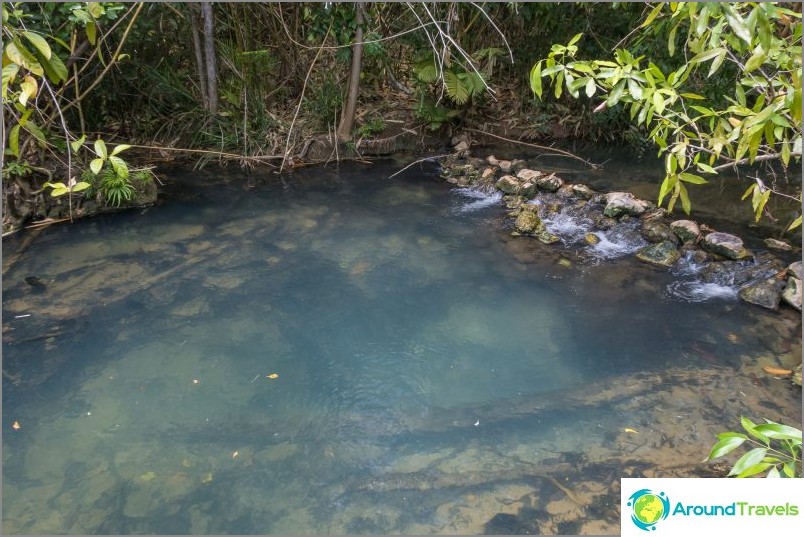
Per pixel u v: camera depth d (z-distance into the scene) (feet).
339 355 11.09
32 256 14.69
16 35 4.73
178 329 11.71
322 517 7.55
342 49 23.26
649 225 16.43
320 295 13.20
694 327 12.03
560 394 10.02
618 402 9.75
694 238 15.60
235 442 8.86
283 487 8.04
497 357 11.08
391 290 13.52
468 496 7.87
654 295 13.41
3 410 9.36
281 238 16.25
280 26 26.20
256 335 11.62
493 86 28.60
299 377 10.42
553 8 24.08
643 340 11.60
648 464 8.32
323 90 24.94
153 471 8.26
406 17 25.00
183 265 14.43
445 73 24.09
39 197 16.83
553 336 11.77
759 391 9.91
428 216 18.22
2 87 4.75
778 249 15.17
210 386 10.11
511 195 19.88
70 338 11.30
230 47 24.50
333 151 24.44
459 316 12.49
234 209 18.44
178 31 24.12
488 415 9.50
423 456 8.63
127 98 23.39
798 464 8.07
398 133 25.75
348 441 8.93
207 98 23.98
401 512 7.64
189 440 8.86
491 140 27.09
